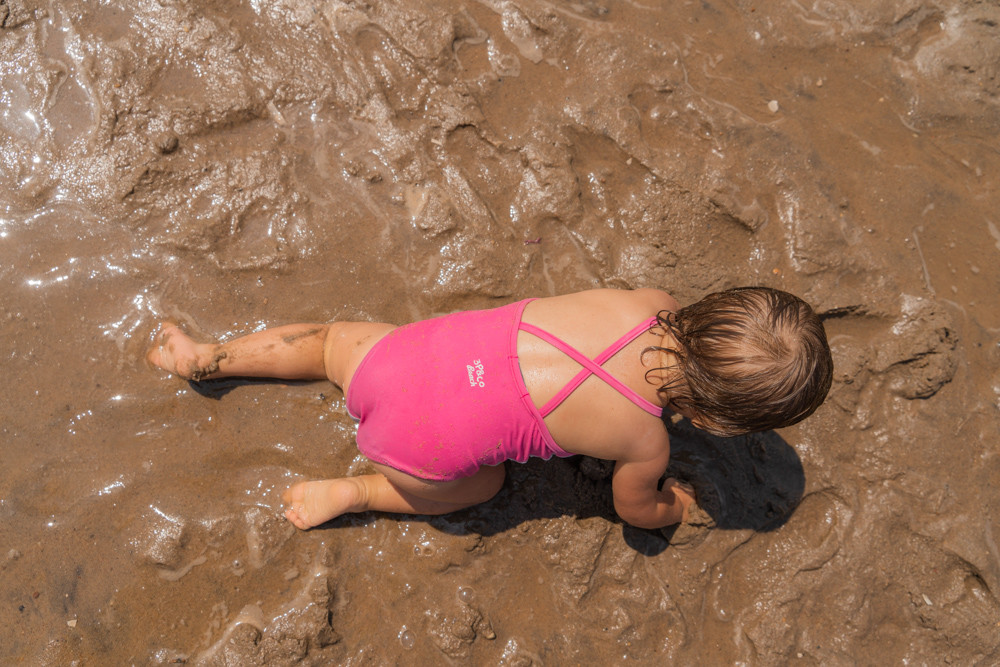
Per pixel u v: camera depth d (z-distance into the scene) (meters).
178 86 2.78
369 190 2.78
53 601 2.37
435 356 2.12
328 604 2.45
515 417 2.08
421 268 2.76
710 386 1.90
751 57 3.05
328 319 2.70
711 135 2.91
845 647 2.54
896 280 2.80
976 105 3.02
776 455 2.66
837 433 2.68
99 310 2.61
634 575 2.57
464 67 2.91
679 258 2.81
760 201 2.85
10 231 2.62
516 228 2.80
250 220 2.71
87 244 2.64
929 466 2.65
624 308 2.14
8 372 2.53
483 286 2.75
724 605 2.58
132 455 2.51
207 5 2.85
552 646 2.50
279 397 2.61
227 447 2.56
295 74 2.83
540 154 2.83
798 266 2.81
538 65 2.95
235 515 2.50
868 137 2.97
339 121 2.82
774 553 2.61
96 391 2.55
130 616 2.39
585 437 2.11
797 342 1.84
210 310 2.65
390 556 2.54
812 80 3.03
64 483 2.46
